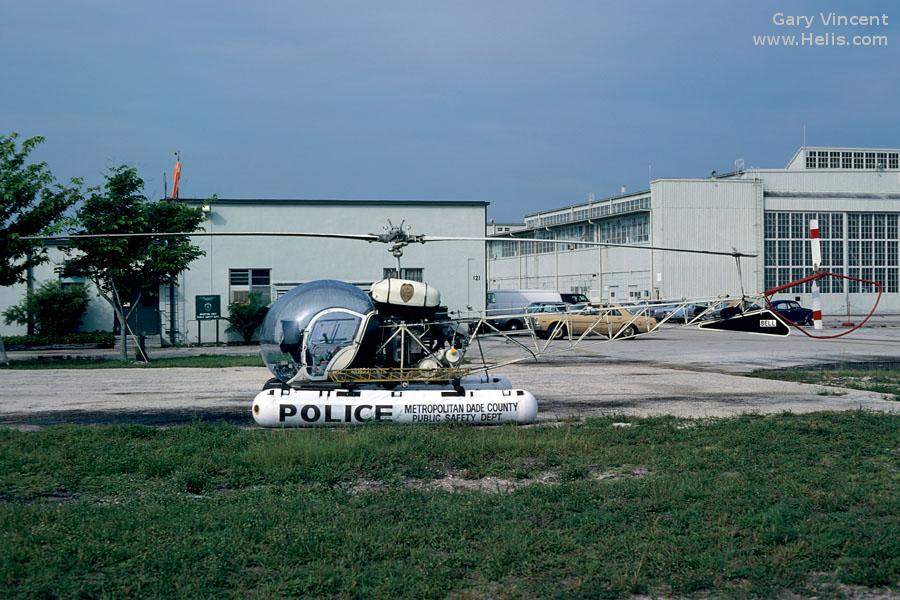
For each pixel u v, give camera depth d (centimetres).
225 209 3691
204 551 616
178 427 1174
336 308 1254
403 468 925
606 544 642
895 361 2416
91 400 1573
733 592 555
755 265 5803
